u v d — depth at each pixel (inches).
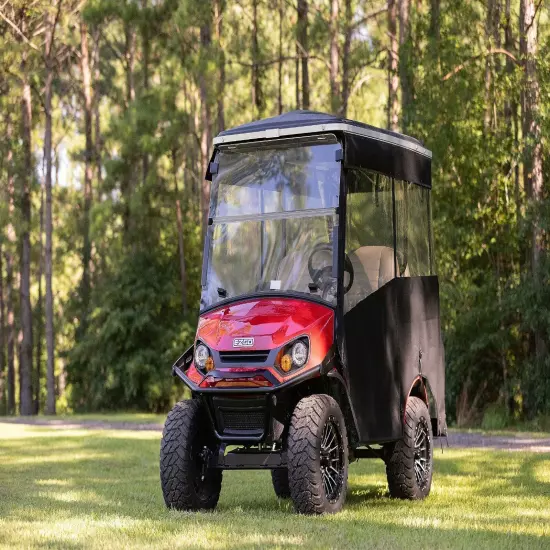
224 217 428.1
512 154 1040.8
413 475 435.2
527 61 1022.4
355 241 414.6
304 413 381.1
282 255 413.1
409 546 303.7
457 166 1048.2
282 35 1807.3
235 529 340.2
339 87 1606.8
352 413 398.6
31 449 740.0
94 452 711.1
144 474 564.4
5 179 1948.8
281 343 383.2
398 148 455.5
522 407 1063.0
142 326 1678.2
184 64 1449.3
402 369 435.2
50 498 445.4
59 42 2103.8
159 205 1694.1
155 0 1556.3
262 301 406.6
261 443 394.3
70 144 2551.7
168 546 303.1
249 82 1843.0
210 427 408.2
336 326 393.4
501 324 1062.4
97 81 2135.8
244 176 428.5
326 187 412.2
